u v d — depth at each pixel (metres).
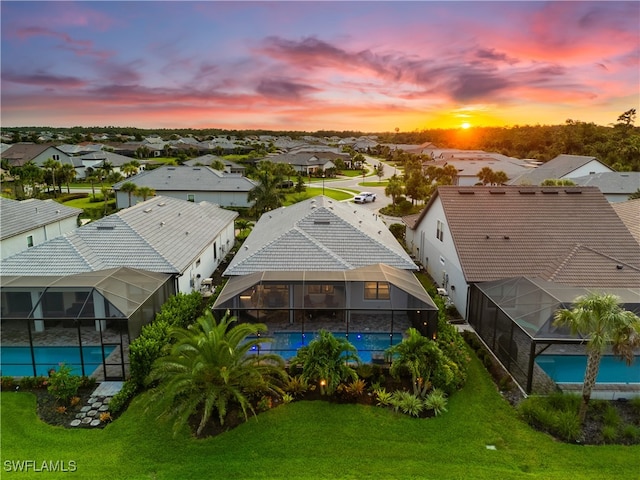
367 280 23.41
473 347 23.05
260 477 13.62
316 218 30.56
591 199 30.73
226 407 16.52
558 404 17.16
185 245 31.83
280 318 25.19
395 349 18.09
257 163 118.88
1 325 24.48
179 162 120.62
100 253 27.56
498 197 31.16
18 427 16.22
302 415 16.77
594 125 133.38
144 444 15.20
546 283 22.95
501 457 14.53
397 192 70.31
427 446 15.08
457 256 27.59
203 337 16.36
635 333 14.82
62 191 84.69
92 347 22.80
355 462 14.29
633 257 26.70
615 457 14.52
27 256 26.03
